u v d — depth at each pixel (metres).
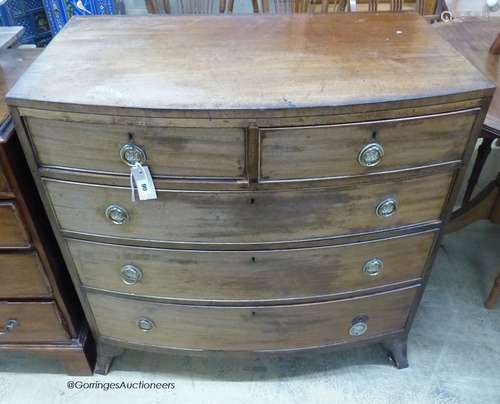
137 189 0.93
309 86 0.86
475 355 1.45
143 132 0.85
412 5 1.85
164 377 1.41
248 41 1.05
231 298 1.14
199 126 0.83
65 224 1.03
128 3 2.22
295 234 1.01
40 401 1.35
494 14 1.80
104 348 1.35
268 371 1.42
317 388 1.37
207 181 0.91
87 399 1.35
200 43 1.04
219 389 1.38
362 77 0.89
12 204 1.01
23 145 0.90
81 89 0.86
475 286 1.67
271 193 0.93
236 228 1.00
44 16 2.33
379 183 0.95
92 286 1.16
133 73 0.91
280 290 1.13
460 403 1.33
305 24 1.14
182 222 0.99
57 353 1.33
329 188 0.94
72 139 0.88
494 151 2.24
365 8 1.86
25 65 1.23
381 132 0.87
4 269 1.13
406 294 1.21
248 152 0.86
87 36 1.08
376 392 1.36
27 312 1.24
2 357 1.47
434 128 0.89
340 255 1.07
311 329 1.24
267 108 0.80
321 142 0.86
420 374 1.40
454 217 1.73
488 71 1.26
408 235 1.07
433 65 0.93
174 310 1.18
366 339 1.31
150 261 1.08
